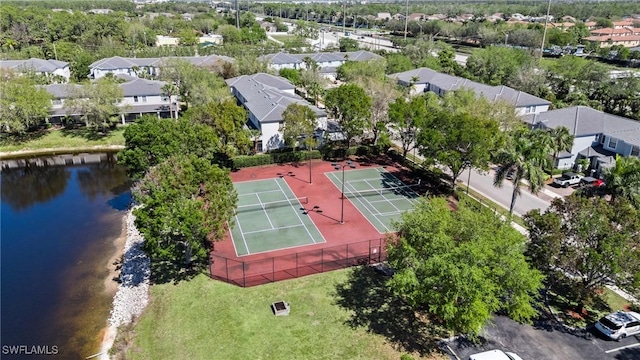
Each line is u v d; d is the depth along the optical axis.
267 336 35.34
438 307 31.92
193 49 146.50
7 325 38.28
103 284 43.84
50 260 47.81
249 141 69.19
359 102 71.12
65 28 165.12
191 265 44.88
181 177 42.22
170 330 36.31
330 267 44.72
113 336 36.75
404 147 71.56
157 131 54.94
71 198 62.78
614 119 71.19
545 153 48.50
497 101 73.38
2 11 174.62
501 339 35.12
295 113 69.50
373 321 37.00
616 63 151.38
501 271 31.50
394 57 124.75
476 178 67.25
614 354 33.66
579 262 35.22
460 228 34.66
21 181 68.94
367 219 54.88
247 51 146.88
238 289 41.03
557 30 180.12
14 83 80.81
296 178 67.12
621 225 36.22
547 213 38.56
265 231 51.91
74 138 83.19
